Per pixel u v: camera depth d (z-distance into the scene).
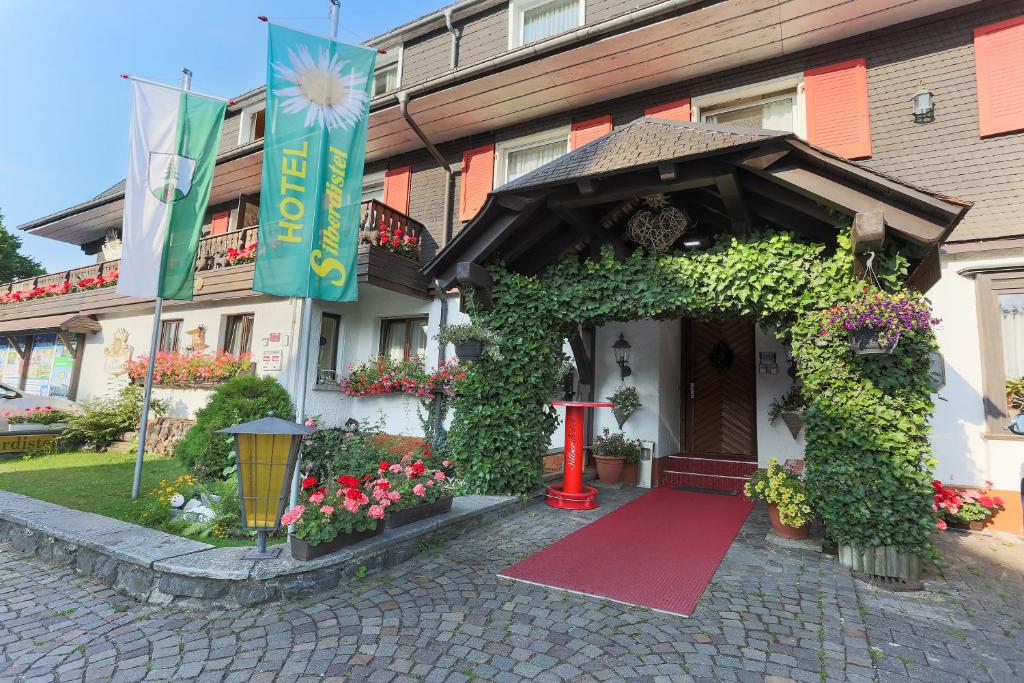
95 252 18.53
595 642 3.11
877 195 4.19
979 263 6.32
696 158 4.63
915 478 4.29
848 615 3.56
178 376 10.74
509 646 3.05
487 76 8.63
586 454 8.73
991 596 3.99
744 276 5.02
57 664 2.85
